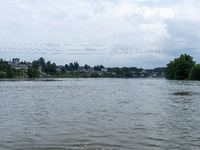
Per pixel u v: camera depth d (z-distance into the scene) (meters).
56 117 13.59
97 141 8.71
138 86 54.09
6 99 24.25
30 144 8.31
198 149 7.86
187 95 28.67
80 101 22.27
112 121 12.41
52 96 27.89
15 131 10.22
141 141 8.75
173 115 14.28
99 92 34.78
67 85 58.62
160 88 44.62
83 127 10.99
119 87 49.78
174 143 8.52
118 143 8.48
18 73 165.00
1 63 146.75
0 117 13.60
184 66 115.44
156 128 10.83
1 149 7.76
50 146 8.09
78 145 8.22
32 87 48.28
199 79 103.38
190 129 10.64
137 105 19.16
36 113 15.05
